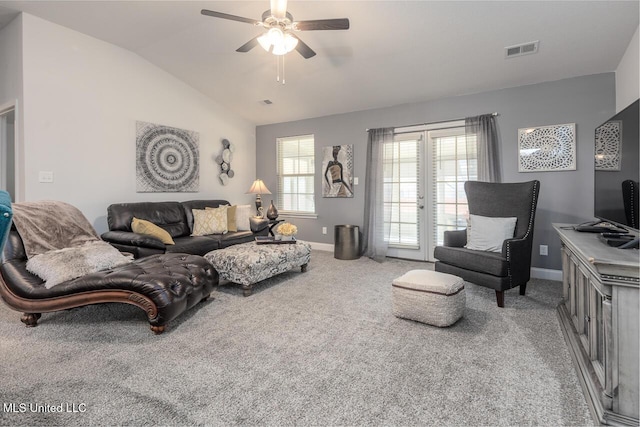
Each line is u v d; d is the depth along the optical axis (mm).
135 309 2707
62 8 3143
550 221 3611
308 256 3938
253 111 5504
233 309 2701
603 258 1348
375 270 4062
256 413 1421
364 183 5000
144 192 4301
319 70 4027
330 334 2223
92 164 3744
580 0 2477
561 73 3412
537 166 3650
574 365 1785
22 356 1914
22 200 3244
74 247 2658
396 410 1439
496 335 2199
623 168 1951
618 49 2938
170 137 4566
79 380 1667
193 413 1419
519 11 2676
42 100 3314
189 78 4645
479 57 3338
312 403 1488
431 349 2004
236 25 3418
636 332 1268
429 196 4480
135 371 1752
